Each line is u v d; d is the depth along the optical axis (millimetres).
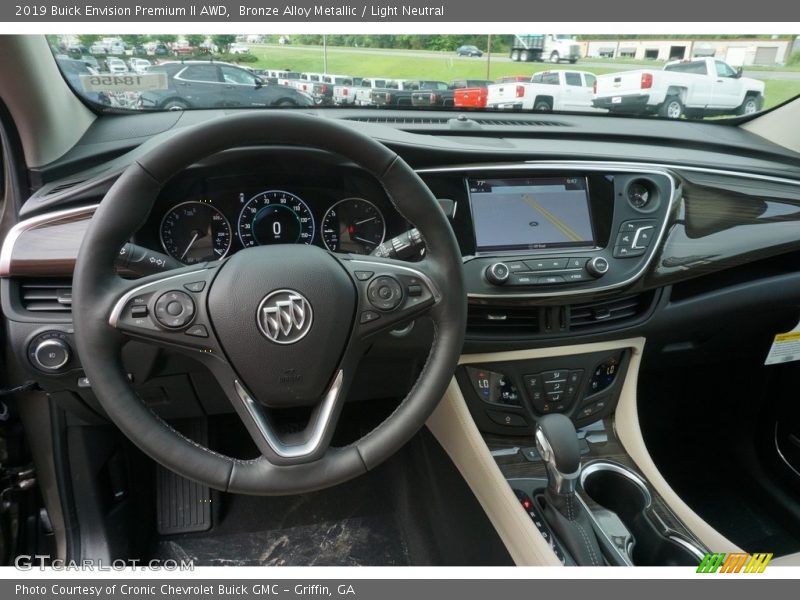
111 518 1475
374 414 1807
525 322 1357
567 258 1302
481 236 1302
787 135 1706
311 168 1189
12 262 1092
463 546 1438
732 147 1644
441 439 1517
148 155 819
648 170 1365
